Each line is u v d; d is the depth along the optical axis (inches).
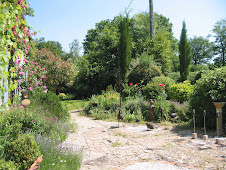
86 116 439.5
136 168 141.7
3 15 104.4
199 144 200.8
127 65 547.5
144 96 453.7
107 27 829.2
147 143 213.3
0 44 106.3
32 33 219.1
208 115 263.0
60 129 242.4
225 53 1422.2
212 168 138.1
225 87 249.4
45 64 674.2
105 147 201.9
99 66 761.6
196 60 1702.8
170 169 137.6
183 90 415.5
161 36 697.6
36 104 269.3
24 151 107.7
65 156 149.2
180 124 313.6
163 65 660.1
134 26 776.9
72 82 753.6
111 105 428.1
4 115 172.7
